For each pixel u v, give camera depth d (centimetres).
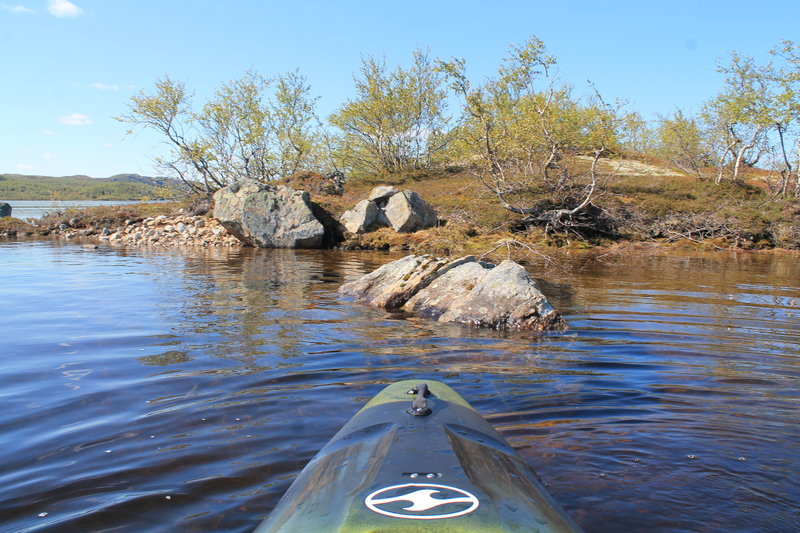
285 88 2689
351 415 370
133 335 601
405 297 814
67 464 297
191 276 1110
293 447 318
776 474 288
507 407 392
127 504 255
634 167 2805
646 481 279
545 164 1998
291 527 166
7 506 254
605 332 651
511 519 160
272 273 1170
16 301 809
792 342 598
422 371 483
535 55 1831
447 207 2159
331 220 1998
